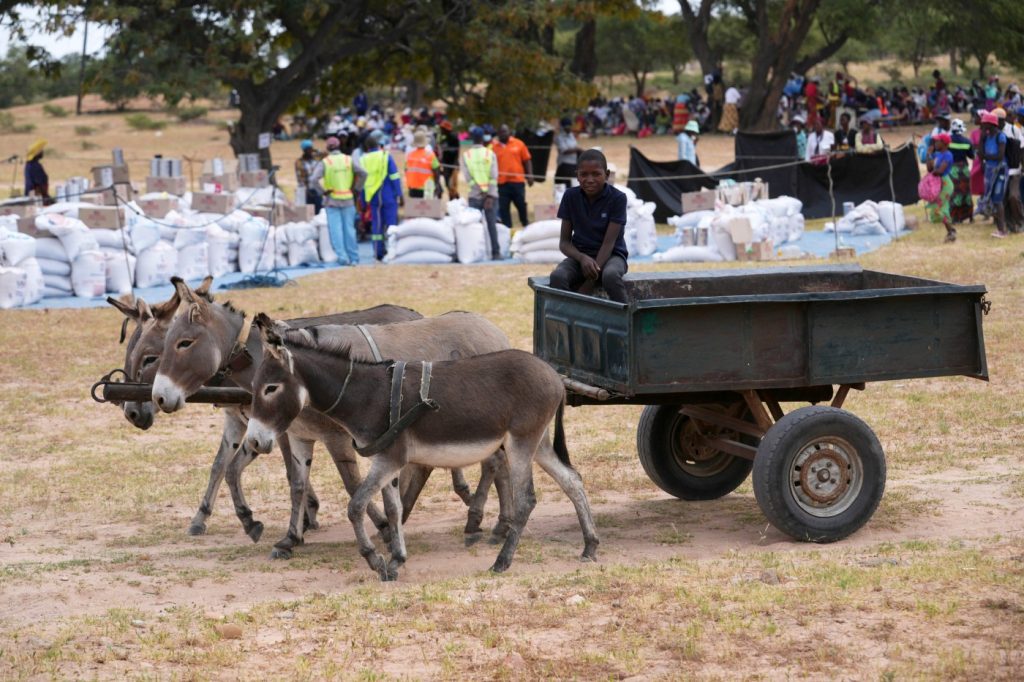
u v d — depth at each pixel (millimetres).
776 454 7605
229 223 21125
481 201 22375
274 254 21578
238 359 8164
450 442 7211
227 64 29781
